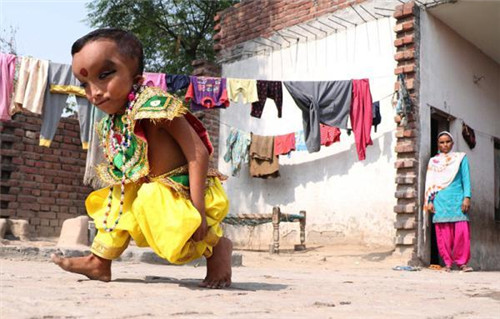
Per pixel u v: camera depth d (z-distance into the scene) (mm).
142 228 2504
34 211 11008
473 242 9648
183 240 2398
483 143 10352
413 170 8289
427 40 8812
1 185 10641
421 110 8539
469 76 10023
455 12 8898
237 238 10805
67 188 11461
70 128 11609
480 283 4469
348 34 9711
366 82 8727
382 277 4957
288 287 3049
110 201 2684
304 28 10320
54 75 8016
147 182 2570
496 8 8672
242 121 10953
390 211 8766
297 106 9977
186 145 2473
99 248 2697
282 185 10305
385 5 9242
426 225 8281
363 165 9219
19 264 4590
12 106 7934
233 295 2361
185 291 2436
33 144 11094
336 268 6695
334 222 9484
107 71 2467
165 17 16078
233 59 11453
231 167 11016
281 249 9711
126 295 2182
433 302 2527
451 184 7566
